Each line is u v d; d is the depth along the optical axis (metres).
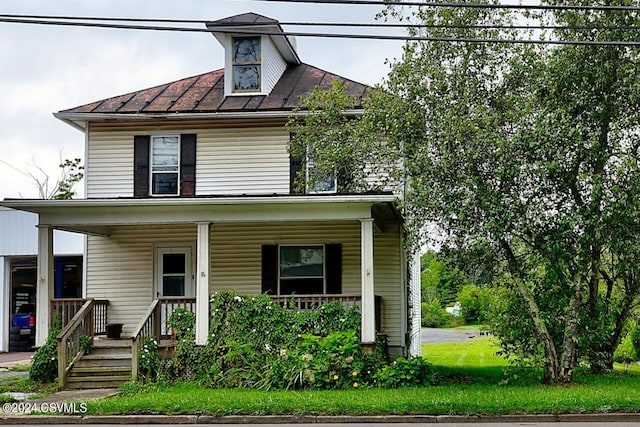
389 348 21.00
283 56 24.61
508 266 16.62
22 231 27.34
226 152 21.69
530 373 17.69
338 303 17.55
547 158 15.15
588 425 12.01
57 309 18.12
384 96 18.39
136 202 17.31
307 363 15.94
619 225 15.31
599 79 15.77
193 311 19.06
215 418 12.87
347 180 19.95
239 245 21.58
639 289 18.47
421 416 12.67
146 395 14.46
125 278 21.78
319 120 20.34
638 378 17.52
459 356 27.41
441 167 15.52
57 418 12.95
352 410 12.95
